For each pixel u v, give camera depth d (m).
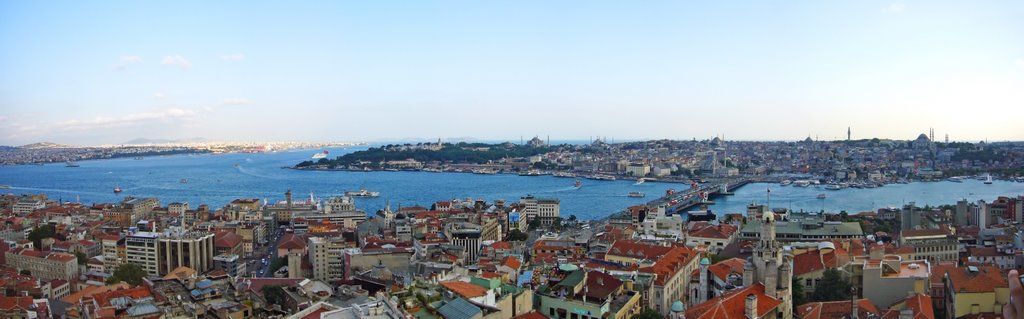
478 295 152.12
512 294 163.38
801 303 198.12
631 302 184.00
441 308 143.12
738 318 152.75
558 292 180.50
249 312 198.00
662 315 194.88
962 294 179.75
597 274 193.12
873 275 196.38
